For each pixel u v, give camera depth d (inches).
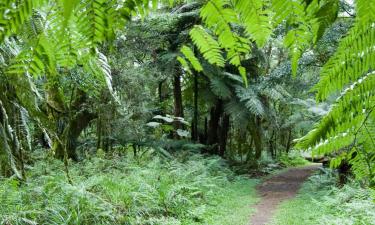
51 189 237.3
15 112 108.3
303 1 19.2
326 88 27.7
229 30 23.0
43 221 206.2
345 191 285.9
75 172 338.6
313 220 270.8
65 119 321.4
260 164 621.3
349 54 25.8
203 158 514.3
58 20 22.3
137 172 341.4
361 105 31.2
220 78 486.3
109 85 44.1
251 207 331.9
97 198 248.4
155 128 556.1
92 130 570.6
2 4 18.3
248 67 512.1
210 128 625.6
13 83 85.6
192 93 603.8
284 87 491.8
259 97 544.4
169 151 512.1
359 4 19.1
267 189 438.3
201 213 283.6
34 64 25.5
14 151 107.2
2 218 184.5
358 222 228.7
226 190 401.4
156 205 277.7
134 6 19.6
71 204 224.4
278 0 19.4
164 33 386.3
